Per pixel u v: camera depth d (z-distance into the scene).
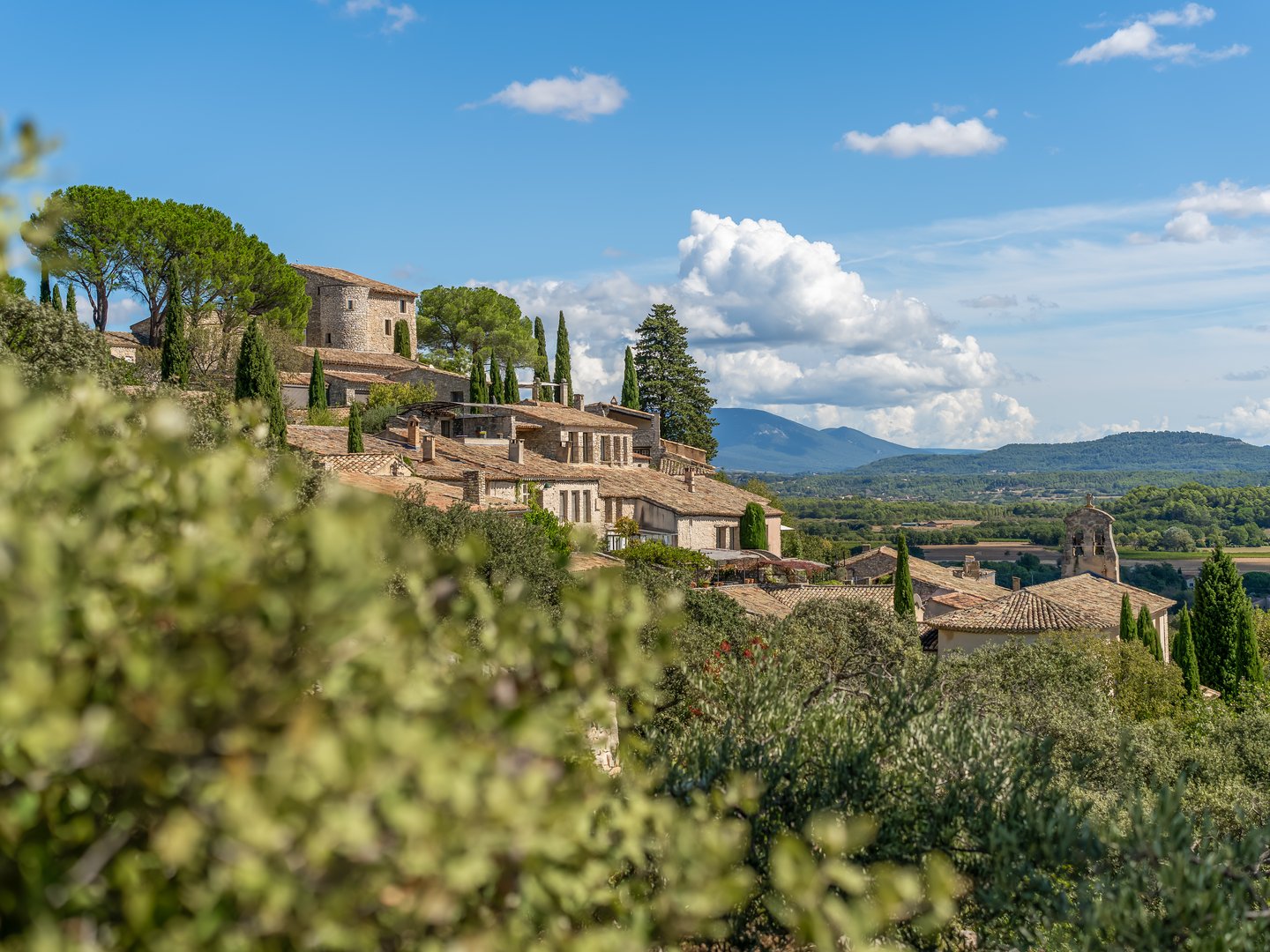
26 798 2.99
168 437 3.47
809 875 3.79
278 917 2.86
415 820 2.79
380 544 3.34
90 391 3.67
